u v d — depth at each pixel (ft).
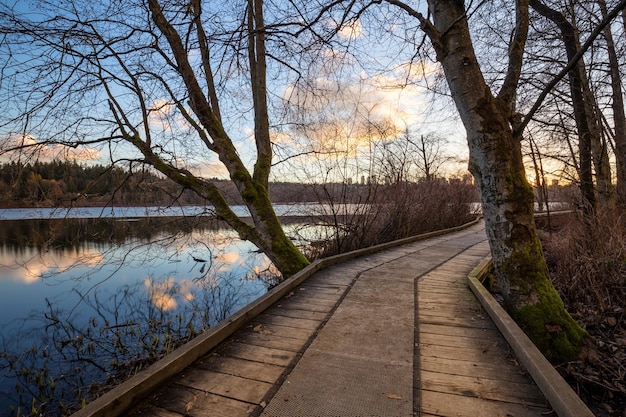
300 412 6.73
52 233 22.52
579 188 26.23
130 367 15.40
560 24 22.56
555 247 25.40
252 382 7.87
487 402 7.08
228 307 23.71
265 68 25.73
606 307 16.81
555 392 6.65
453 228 45.32
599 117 25.99
